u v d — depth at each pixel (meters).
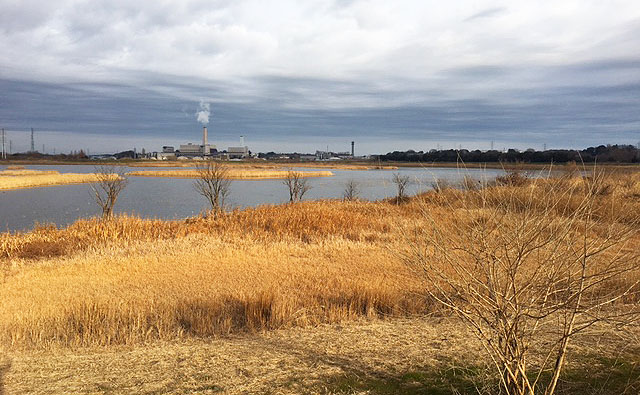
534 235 4.00
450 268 6.65
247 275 10.44
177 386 5.14
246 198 40.03
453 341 6.41
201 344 6.67
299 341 6.64
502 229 4.16
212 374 5.48
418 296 8.34
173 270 10.98
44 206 32.56
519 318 4.27
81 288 9.39
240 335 7.09
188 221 19.06
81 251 13.69
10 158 159.62
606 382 4.97
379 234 15.60
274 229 17.34
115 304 8.02
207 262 11.83
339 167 123.69
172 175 73.81
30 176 59.62
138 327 7.09
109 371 5.63
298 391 4.99
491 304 4.21
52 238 15.30
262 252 13.15
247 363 5.81
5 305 8.11
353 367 5.63
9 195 40.28
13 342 6.66
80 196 39.66
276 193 44.84
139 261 11.93
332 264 11.50
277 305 7.81
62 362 5.96
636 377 5.08
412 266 7.06
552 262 4.13
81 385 5.21
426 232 5.00
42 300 8.50
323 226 17.44
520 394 4.25
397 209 19.70
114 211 29.84
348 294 8.55
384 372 5.47
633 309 6.27
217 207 21.45
